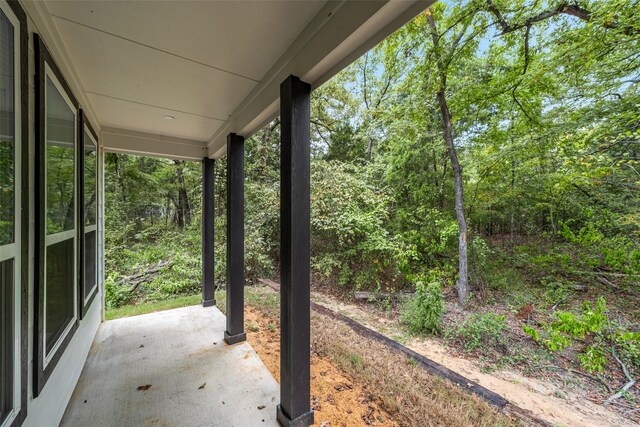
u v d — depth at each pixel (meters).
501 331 3.95
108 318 3.61
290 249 1.66
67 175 1.83
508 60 5.05
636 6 3.24
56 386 1.60
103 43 1.61
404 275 5.70
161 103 2.48
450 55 4.86
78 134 2.09
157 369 2.32
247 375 2.26
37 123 1.28
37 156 1.27
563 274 5.45
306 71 1.53
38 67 1.27
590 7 3.71
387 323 4.53
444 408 2.03
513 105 5.00
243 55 1.76
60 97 1.65
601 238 5.19
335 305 5.44
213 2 1.29
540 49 4.59
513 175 5.68
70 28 1.48
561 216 6.13
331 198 5.67
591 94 4.14
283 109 1.70
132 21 1.43
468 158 6.05
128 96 2.34
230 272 2.81
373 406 1.99
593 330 3.28
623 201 4.89
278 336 3.20
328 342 3.12
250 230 6.27
